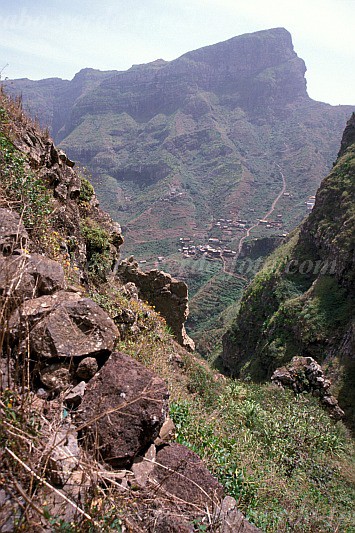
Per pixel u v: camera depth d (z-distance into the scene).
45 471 2.15
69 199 8.14
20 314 2.64
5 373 2.62
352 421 14.23
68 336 3.01
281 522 4.59
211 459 4.11
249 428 8.70
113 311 7.05
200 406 7.25
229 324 54.50
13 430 2.15
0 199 4.54
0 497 1.93
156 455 3.00
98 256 8.73
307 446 9.29
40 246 5.05
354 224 37.44
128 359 3.18
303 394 14.76
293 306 36.97
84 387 2.90
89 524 2.01
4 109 7.22
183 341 16.66
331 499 7.02
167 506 2.56
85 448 2.50
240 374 41.25
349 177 47.44
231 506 2.82
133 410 2.82
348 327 29.23
